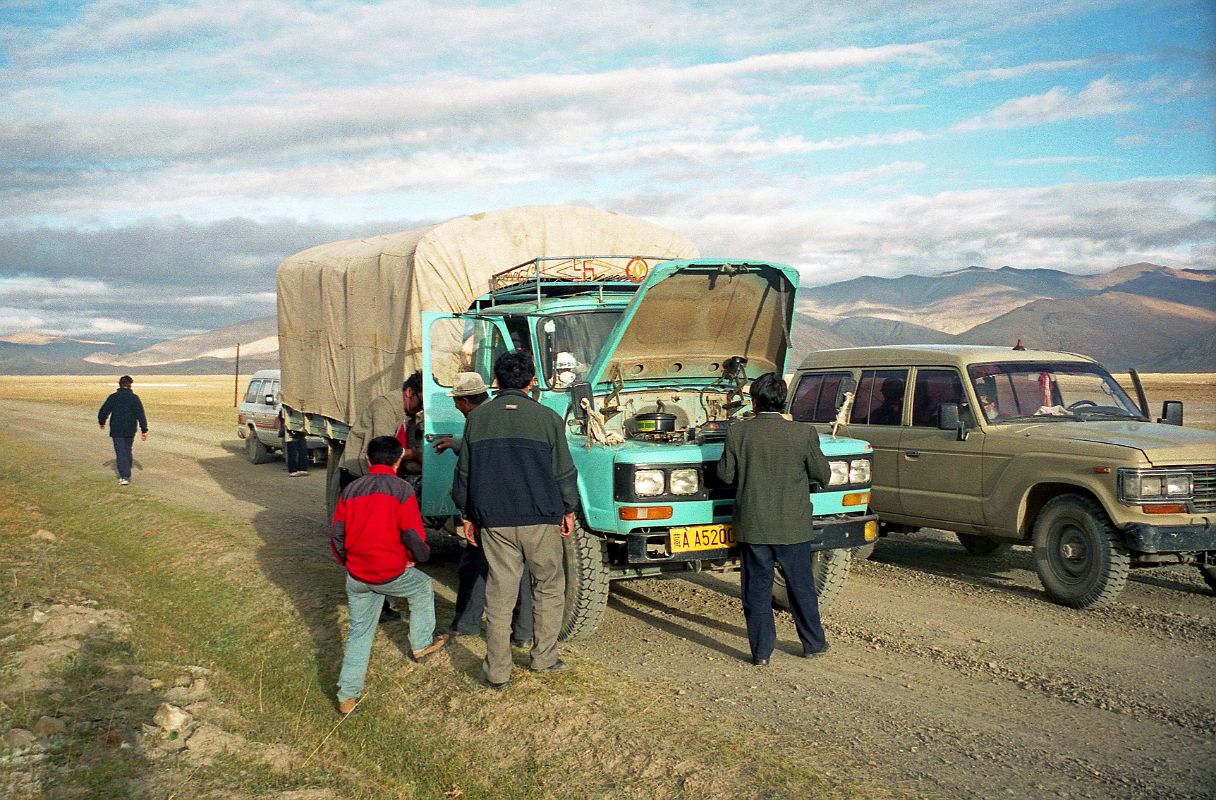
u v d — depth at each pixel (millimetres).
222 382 179250
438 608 7770
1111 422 8727
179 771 5023
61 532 12719
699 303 7234
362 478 6012
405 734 5453
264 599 8406
